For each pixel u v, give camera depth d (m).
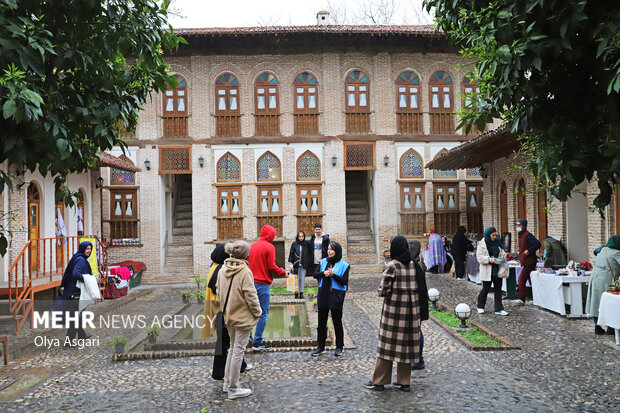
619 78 3.46
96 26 5.94
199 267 19.12
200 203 19.28
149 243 19.08
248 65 19.55
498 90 4.35
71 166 5.95
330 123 19.47
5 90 4.63
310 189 19.44
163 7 6.73
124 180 19.19
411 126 19.84
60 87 5.99
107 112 5.97
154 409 5.22
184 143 19.34
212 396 5.60
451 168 18.73
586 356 6.92
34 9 5.30
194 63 19.42
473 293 13.07
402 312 5.61
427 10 5.57
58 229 13.39
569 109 4.26
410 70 19.91
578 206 12.36
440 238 17.81
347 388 5.77
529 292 12.17
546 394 5.43
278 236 19.27
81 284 8.52
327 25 19.41
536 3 3.71
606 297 7.65
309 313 10.82
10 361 7.34
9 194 10.93
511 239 15.41
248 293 5.51
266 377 6.27
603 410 4.95
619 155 3.89
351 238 20.70
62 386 6.07
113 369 6.81
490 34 4.09
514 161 14.73
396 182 19.66
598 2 3.78
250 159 19.42
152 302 13.06
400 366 5.67
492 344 7.55
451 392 5.54
